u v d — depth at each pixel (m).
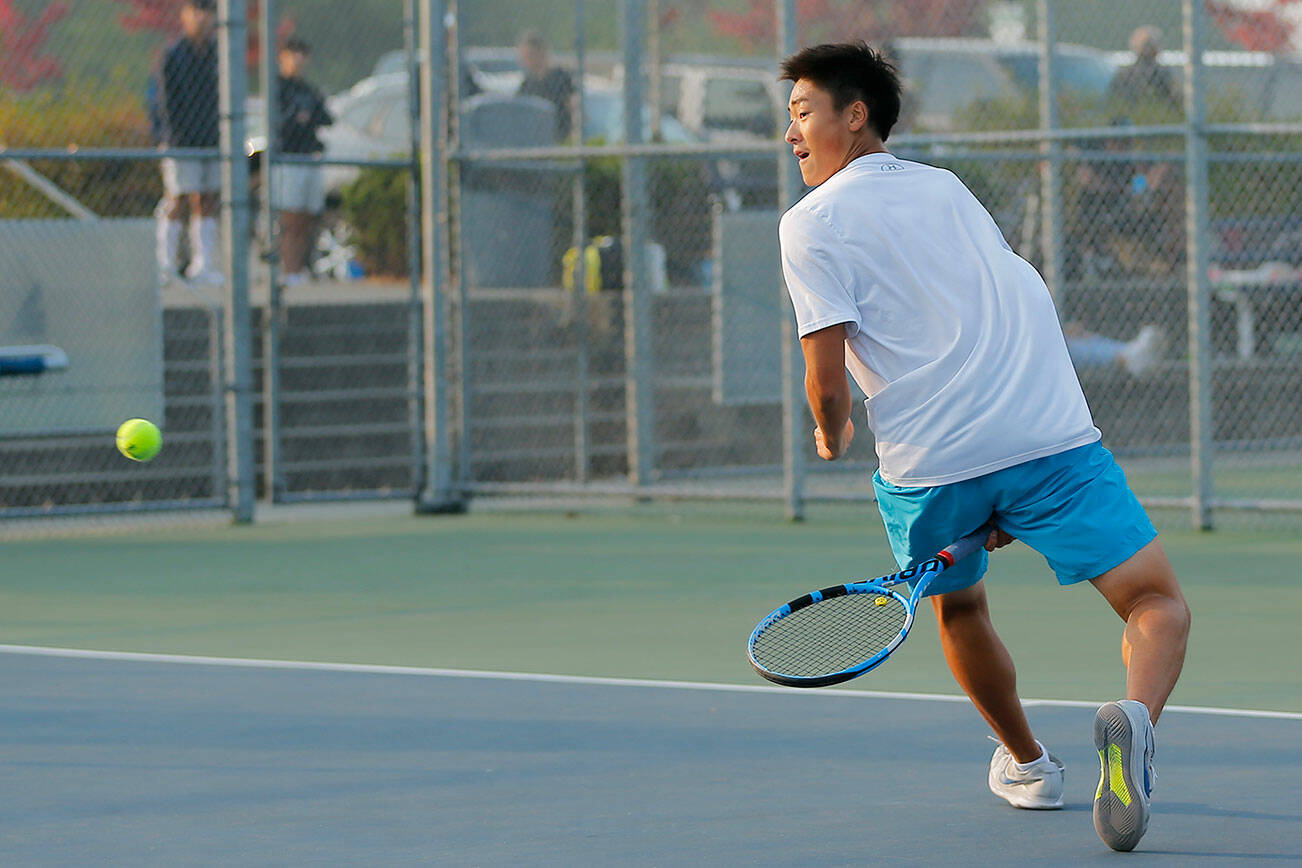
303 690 19.80
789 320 34.34
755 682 20.27
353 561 30.66
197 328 38.84
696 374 40.53
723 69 48.47
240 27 35.00
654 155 34.19
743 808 14.56
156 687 20.00
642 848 13.36
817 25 55.88
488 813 14.45
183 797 15.05
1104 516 13.23
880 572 28.59
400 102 48.03
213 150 35.56
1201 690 19.77
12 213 38.88
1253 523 33.91
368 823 14.16
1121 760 12.63
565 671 21.08
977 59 47.81
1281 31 47.12
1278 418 43.31
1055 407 13.32
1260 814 14.19
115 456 36.97
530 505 37.09
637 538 33.00
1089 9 54.84
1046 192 39.38
